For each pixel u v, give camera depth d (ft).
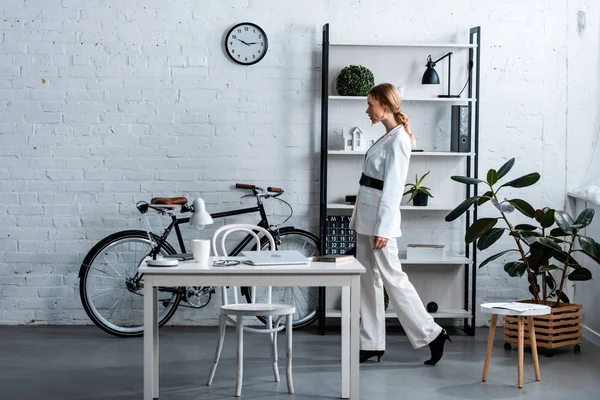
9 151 19.42
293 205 19.84
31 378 14.78
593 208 18.61
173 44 19.51
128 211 19.63
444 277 20.04
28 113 19.40
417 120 19.85
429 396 13.67
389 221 15.07
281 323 19.67
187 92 19.57
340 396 13.67
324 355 16.85
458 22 19.83
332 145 19.75
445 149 19.90
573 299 19.90
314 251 19.94
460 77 19.84
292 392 13.82
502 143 20.06
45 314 19.65
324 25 19.15
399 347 17.66
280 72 19.66
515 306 14.49
